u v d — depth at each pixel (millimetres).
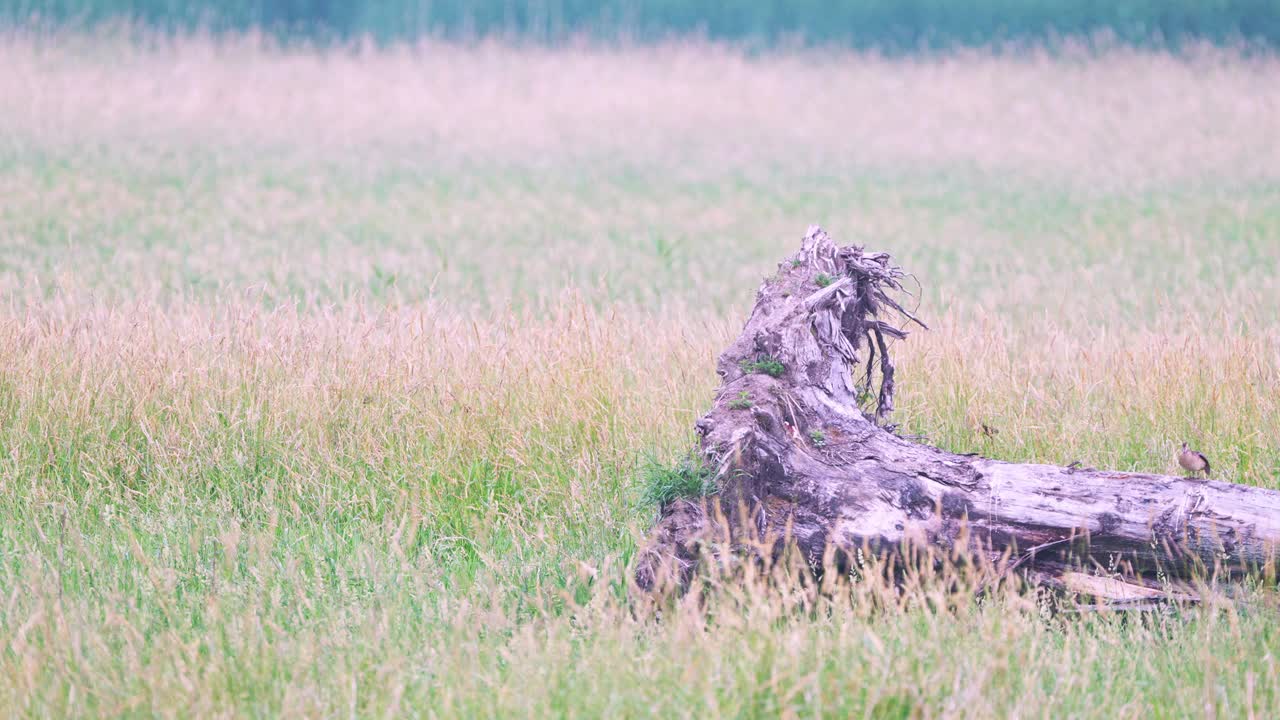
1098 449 23141
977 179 88250
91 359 25000
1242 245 57594
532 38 174625
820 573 17562
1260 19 154125
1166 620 16891
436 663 15688
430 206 73000
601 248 58844
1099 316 39625
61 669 14969
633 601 17344
